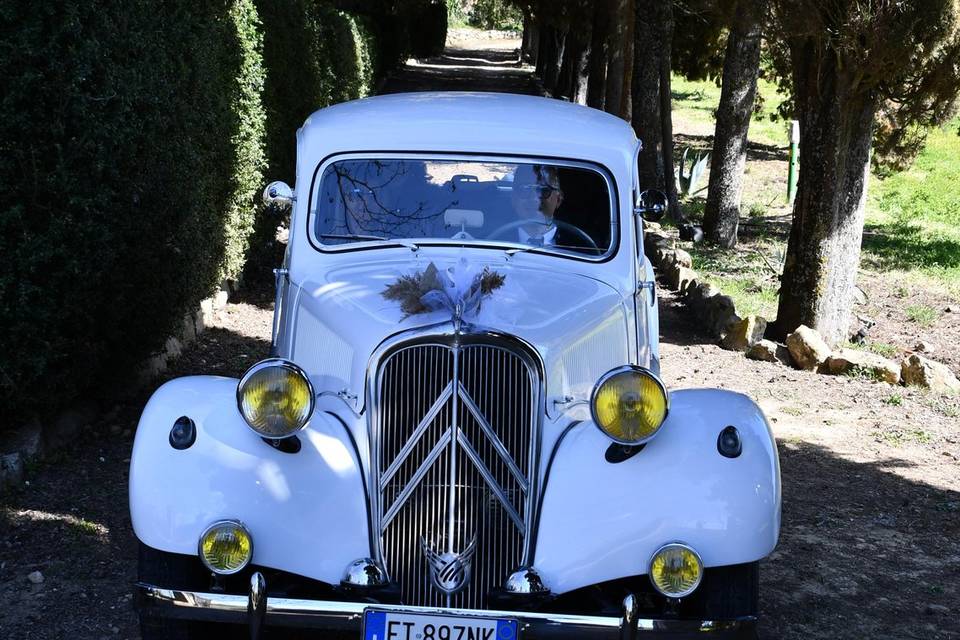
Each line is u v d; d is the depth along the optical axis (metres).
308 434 3.81
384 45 38.97
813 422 7.68
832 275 9.55
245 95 9.95
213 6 8.72
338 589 3.64
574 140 4.96
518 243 4.84
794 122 19.00
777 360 9.35
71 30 5.50
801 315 9.62
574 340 4.18
